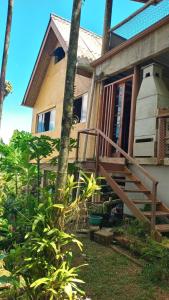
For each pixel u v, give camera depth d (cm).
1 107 838
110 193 970
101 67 1085
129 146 916
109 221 838
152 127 844
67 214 359
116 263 566
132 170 873
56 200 352
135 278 499
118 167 879
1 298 390
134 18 962
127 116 1059
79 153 1175
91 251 632
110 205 925
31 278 337
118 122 1053
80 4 387
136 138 898
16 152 820
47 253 335
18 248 352
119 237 668
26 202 612
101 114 1093
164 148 782
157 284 475
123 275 512
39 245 331
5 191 855
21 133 767
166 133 816
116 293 446
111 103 1055
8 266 369
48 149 724
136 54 923
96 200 959
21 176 843
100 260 580
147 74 905
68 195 353
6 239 571
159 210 734
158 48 844
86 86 1220
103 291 452
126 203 738
